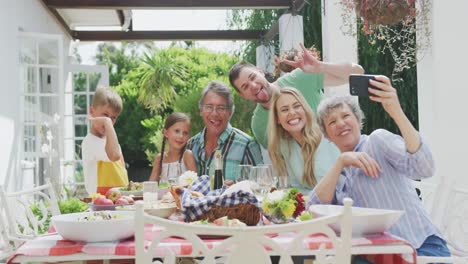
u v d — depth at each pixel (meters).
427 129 4.26
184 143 3.70
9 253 2.68
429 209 2.90
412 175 2.22
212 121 3.57
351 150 2.45
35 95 6.29
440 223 2.73
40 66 6.32
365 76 2.11
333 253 1.57
